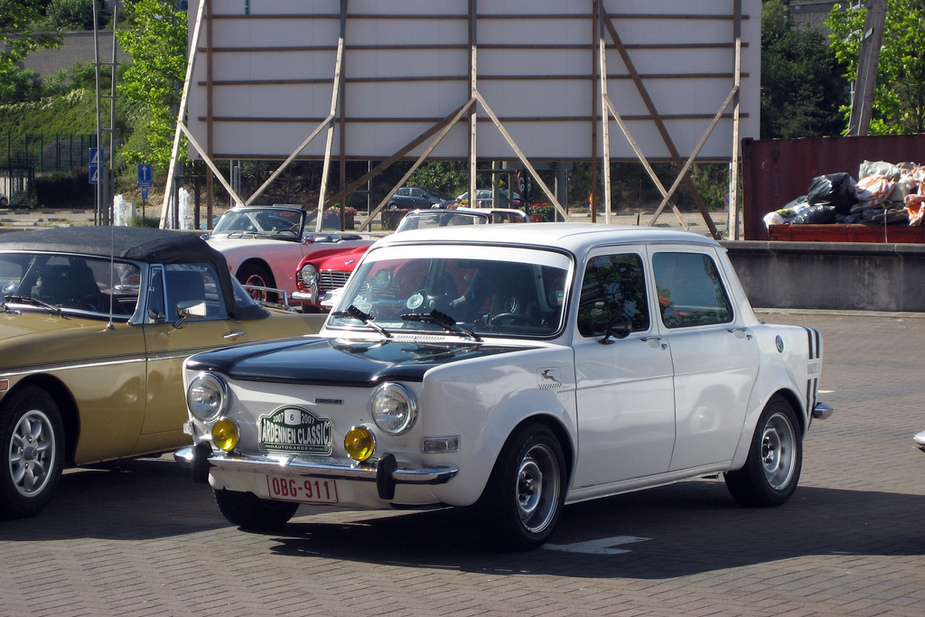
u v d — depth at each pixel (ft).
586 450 23.68
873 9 97.60
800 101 268.82
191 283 30.81
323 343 24.32
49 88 322.14
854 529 26.16
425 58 101.65
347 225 167.02
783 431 29.27
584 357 23.61
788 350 29.43
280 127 102.73
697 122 102.89
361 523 26.25
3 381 25.18
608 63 101.91
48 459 26.48
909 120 155.12
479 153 103.04
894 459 35.37
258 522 24.75
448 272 25.11
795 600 19.94
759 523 26.76
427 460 20.98
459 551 23.31
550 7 101.19
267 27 102.01
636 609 19.24
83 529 25.39
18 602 19.51
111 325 28.32
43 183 247.70
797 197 91.50
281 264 68.33
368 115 102.12
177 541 24.30
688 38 102.01
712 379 26.78
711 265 27.99
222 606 19.29
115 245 29.99
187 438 30.48
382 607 19.24
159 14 164.66
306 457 21.86
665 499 29.84
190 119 103.30
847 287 80.53
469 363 21.49
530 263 24.57
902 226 80.43
